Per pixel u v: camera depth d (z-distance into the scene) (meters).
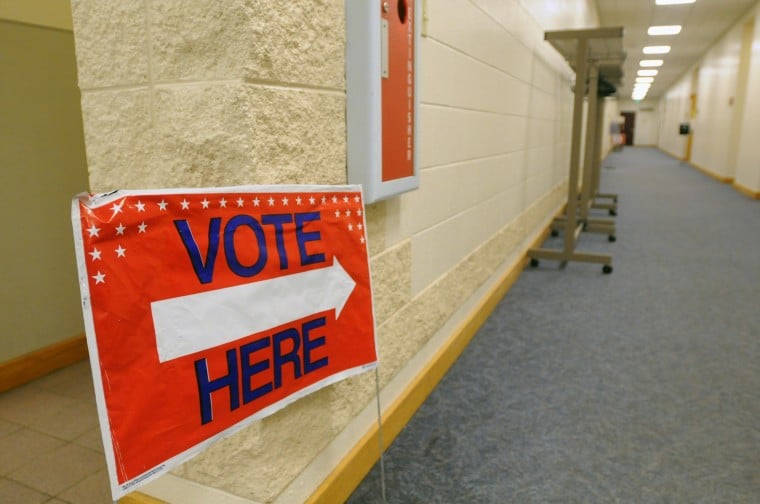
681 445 1.79
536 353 2.52
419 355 2.06
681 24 10.42
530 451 1.75
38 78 2.34
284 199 1.05
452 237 2.35
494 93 2.87
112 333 0.76
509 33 3.12
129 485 0.78
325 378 1.14
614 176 11.73
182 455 0.85
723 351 2.53
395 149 1.51
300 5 1.17
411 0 1.53
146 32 1.11
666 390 2.16
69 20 2.44
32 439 1.90
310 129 1.24
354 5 1.33
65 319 2.52
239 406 0.94
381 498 1.53
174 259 0.85
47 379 2.37
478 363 2.41
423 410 2.01
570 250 4.00
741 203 7.48
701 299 3.30
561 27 5.07
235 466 1.19
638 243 4.95
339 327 1.17
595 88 4.84
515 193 3.61
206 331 0.89
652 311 3.09
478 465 1.68
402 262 1.82
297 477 1.30
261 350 0.98
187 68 1.08
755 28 8.52
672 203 7.54
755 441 1.80
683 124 15.37
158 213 0.83
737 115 9.78
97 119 1.21
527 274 3.91
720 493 1.55
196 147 1.10
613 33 3.57
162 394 0.82
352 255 1.21
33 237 2.36
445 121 2.16
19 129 2.29
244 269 0.96
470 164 2.54
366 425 1.66
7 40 2.22
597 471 1.65
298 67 1.18
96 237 0.75
